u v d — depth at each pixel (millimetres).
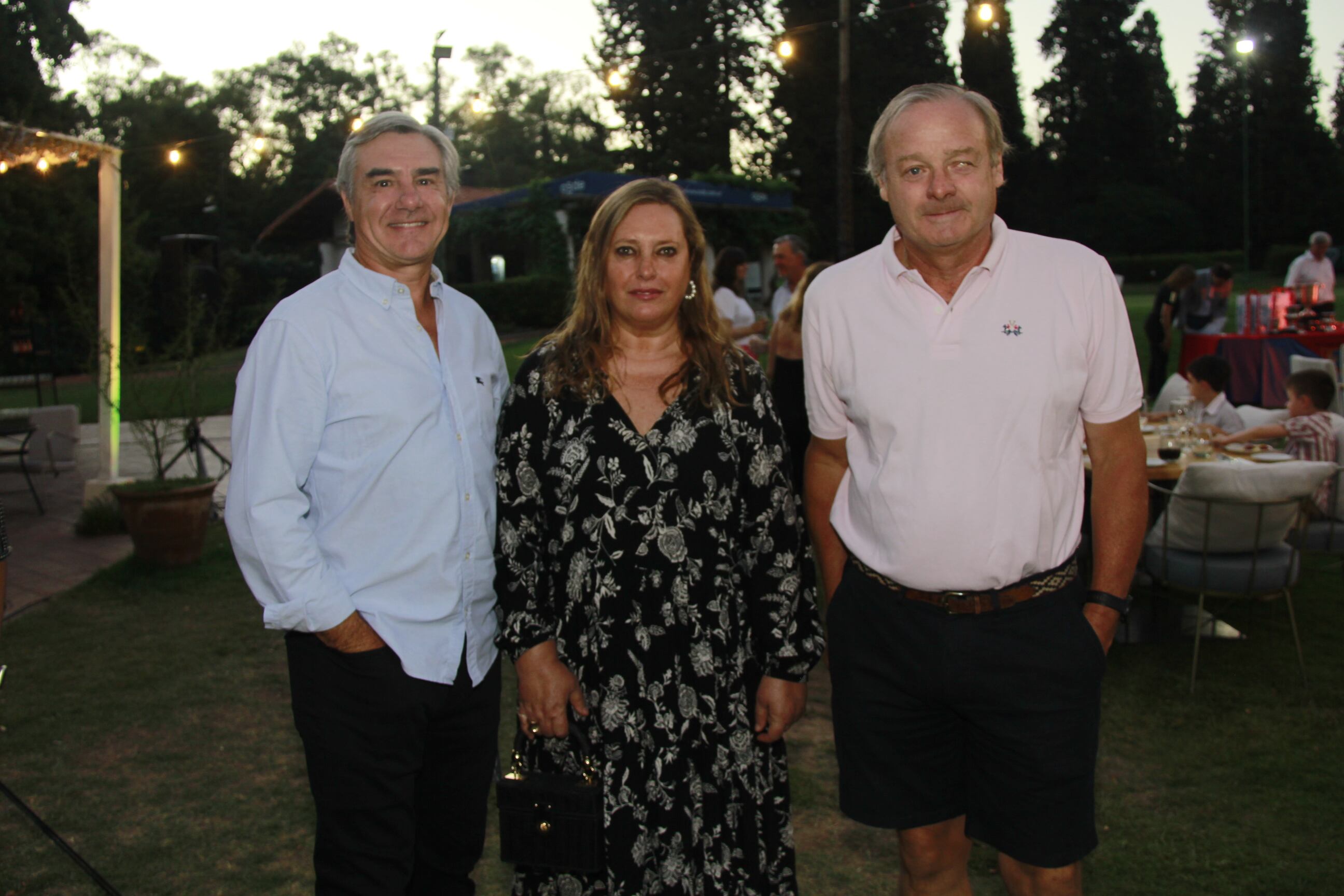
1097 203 41906
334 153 45625
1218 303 10562
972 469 1771
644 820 1873
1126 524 1870
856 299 1893
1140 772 3066
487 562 1985
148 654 4250
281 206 44875
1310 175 43219
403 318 1904
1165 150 45781
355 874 1877
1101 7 42281
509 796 1894
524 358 2020
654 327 1941
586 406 1904
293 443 1788
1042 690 1802
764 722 1977
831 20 32438
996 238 1798
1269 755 3133
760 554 1964
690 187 23891
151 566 5559
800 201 33219
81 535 6477
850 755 1998
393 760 1875
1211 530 3699
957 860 2080
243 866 2609
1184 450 4480
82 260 20094
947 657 1821
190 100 46969
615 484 1876
